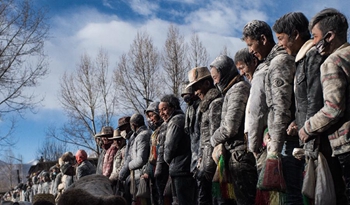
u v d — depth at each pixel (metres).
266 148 4.29
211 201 5.88
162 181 7.34
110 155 9.96
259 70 4.39
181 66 23.34
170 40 23.53
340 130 3.36
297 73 3.77
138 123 8.61
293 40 4.04
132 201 8.38
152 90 24.80
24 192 28.64
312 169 3.53
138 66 24.83
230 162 4.95
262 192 4.11
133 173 8.39
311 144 3.53
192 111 6.25
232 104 4.91
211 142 5.14
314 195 3.50
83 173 10.02
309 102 3.62
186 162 6.64
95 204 3.04
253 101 4.34
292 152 3.97
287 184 3.93
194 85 5.95
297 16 4.05
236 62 5.06
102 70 30.59
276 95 4.00
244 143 4.91
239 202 4.92
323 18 3.57
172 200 7.07
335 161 3.51
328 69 3.40
